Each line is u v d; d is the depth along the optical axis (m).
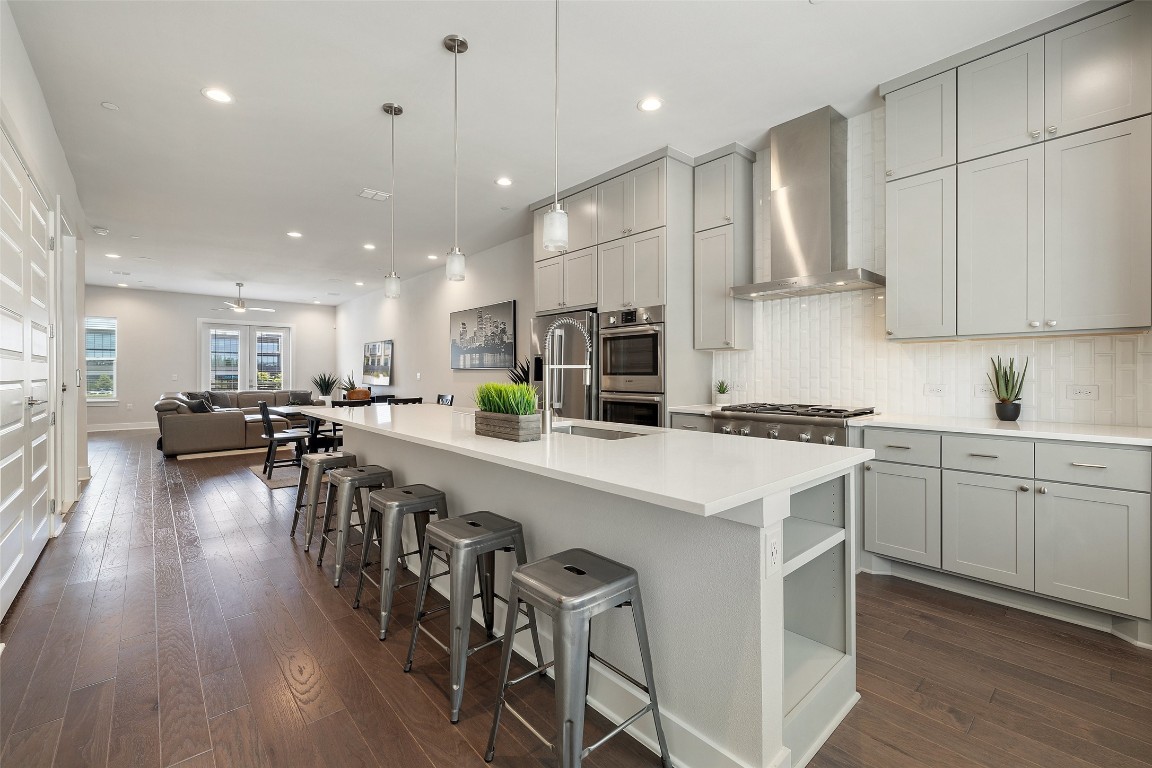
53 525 3.52
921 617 2.43
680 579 1.55
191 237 6.07
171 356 10.38
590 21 2.46
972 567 2.55
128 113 3.22
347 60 2.73
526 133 3.57
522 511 2.17
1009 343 2.87
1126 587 2.15
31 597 2.63
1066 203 2.45
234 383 11.03
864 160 3.36
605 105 3.21
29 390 2.77
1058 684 1.90
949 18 2.46
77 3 2.29
